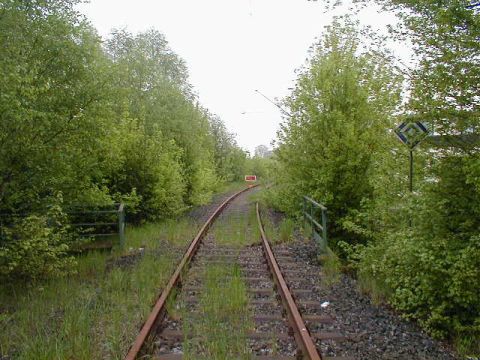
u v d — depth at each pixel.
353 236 12.02
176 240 12.53
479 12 5.59
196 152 22.88
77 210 10.96
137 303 6.52
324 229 10.41
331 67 11.91
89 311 6.10
